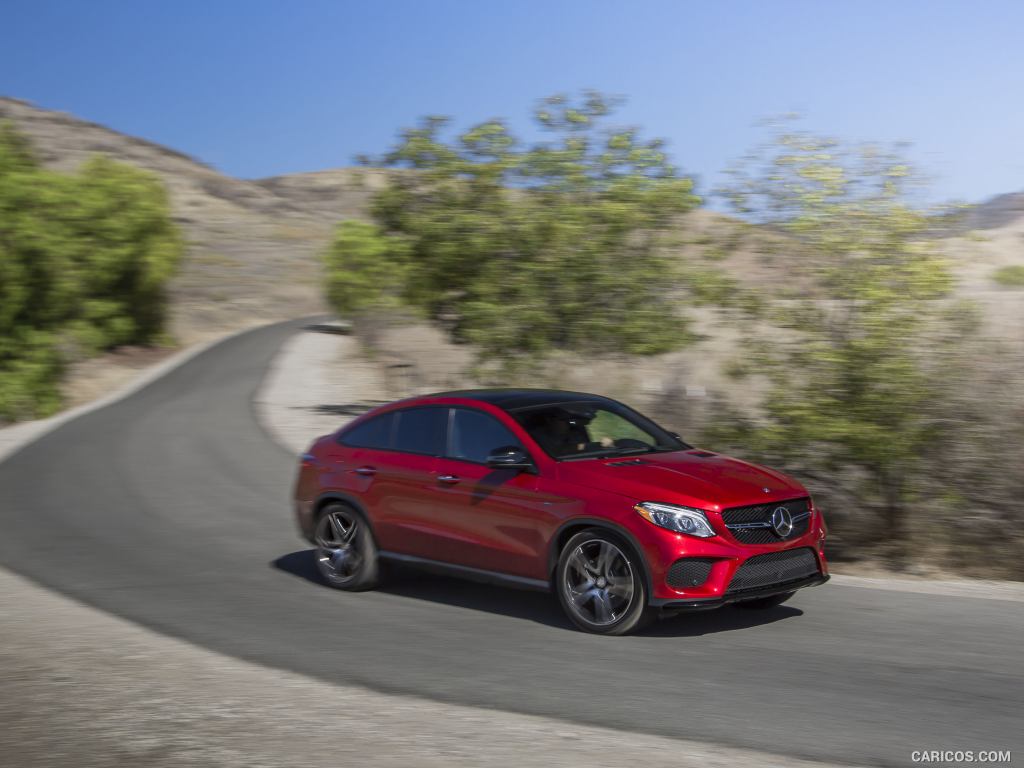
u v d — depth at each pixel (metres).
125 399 31.61
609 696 5.74
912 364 9.59
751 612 7.62
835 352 9.66
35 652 7.07
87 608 8.48
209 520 12.55
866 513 10.72
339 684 6.19
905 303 9.71
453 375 25.59
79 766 4.79
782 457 10.52
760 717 5.31
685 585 6.66
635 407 15.37
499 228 18.61
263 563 10.07
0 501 14.36
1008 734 4.98
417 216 20.27
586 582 7.08
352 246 36.16
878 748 4.84
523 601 8.15
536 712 5.52
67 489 15.27
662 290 18.23
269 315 68.00
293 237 93.31
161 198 50.81
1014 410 9.72
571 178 18.17
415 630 7.40
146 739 5.18
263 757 4.88
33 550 11.05
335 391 30.45
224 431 22.11
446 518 7.87
